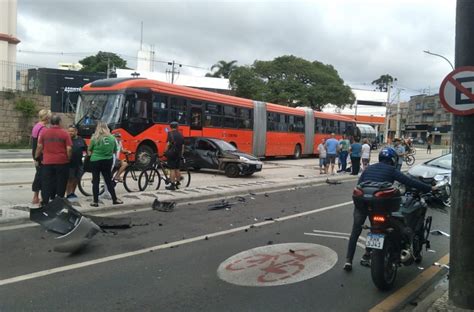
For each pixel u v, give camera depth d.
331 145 20.02
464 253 4.48
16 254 6.28
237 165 17.09
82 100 17.66
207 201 11.48
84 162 9.67
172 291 5.10
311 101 55.31
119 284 5.27
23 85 32.53
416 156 45.66
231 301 4.86
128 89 17.05
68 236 6.94
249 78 55.16
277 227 8.62
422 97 110.94
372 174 6.00
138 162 17.20
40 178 9.15
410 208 6.00
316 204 11.65
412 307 4.90
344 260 6.50
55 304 4.64
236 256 6.54
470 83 4.38
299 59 55.91
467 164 4.44
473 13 4.41
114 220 8.30
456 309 4.47
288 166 24.22
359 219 5.97
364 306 4.87
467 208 4.46
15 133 31.05
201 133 20.95
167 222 8.73
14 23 38.38
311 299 5.00
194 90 20.69
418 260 6.60
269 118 27.06
